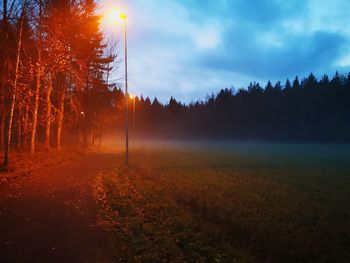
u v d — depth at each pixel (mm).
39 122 38250
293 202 16453
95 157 39125
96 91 50219
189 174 25688
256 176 25984
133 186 17953
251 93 139500
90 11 24766
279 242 9703
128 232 9125
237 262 7531
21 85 28266
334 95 122438
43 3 19938
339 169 31953
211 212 12414
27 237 8547
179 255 7629
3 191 14648
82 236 8719
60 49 23156
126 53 31125
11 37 22609
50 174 21359
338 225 12602
